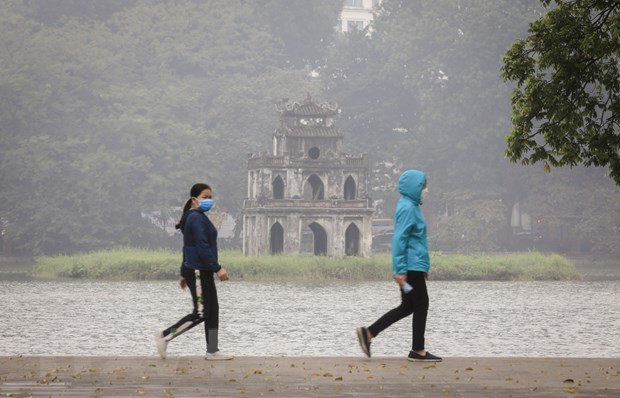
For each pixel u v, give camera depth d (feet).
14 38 519.19
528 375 69.87
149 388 63.46
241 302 223.71
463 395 61.82
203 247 78.74
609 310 207.51
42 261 349.61
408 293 77.71
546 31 120.47
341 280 317.01
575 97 120.06
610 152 119.14
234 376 68.85
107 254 344.28
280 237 372.38
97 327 165.58
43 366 72.69
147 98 514.68
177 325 78.74
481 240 499.92
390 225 554.05
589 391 63.26
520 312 201.57
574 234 504.43
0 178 478.59
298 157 369.50
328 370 72.02
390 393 62.44
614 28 110.93
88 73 521.65
